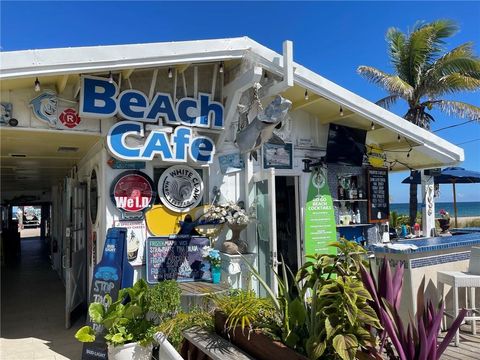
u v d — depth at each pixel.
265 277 5.24
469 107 13.59
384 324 2.34
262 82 5.11
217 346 2.81
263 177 5.25
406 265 4.52
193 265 4.95
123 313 4.01
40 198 16.44
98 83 4.35
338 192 6.44
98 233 5.28
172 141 4.81
